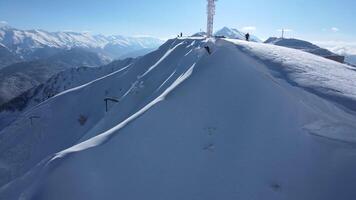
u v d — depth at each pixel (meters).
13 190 10.76
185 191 9.22
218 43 24.14
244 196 8.86
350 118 10.74
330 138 10.12
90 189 9.21
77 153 10.46
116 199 9.01
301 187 8.90
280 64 16.27
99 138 11.84
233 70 15.45
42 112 55.03
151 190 9.29
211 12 41.97
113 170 9.91
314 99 11.95
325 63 18.70
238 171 9.62
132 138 11.27
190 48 36.28
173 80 25.16
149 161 10.29
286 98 12.04
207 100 13.23
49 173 9.85
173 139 11.27
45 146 46.25
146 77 38.78
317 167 9.35
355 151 9.51
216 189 9.18
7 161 44.38
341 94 12.23
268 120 11.23
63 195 9.05
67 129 48.97
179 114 12.57
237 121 11.59
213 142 10.91
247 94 12.94
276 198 8.70
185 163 10.17
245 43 24.14
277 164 9.60
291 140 10.30
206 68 17.03
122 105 34.09
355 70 17.89
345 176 8.84
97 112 49.66
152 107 13.23
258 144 10.39
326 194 8.59
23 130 51.91
